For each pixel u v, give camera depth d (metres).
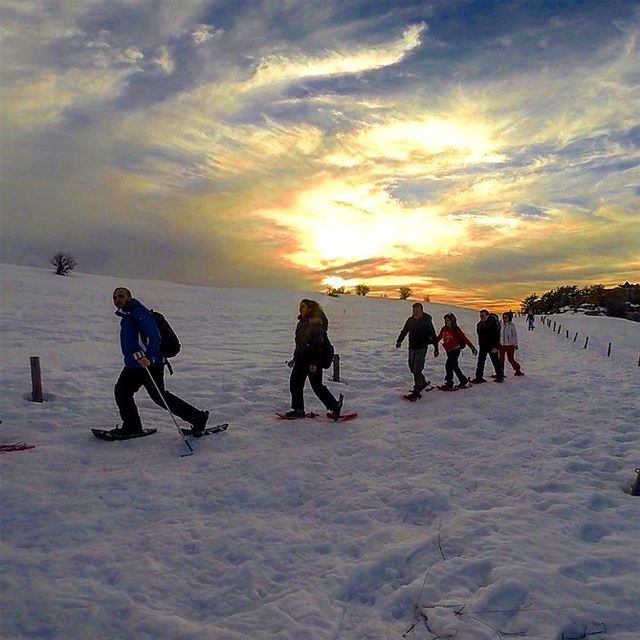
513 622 3.26
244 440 7.62
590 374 16.03
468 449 7.48
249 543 4.54
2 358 13.52
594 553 4.12
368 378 13.58
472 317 56.09
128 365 7.35
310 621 3.38
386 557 4.19
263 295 70.88
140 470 6.29
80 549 4.43
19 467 6.28
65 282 57.44
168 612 3.58
